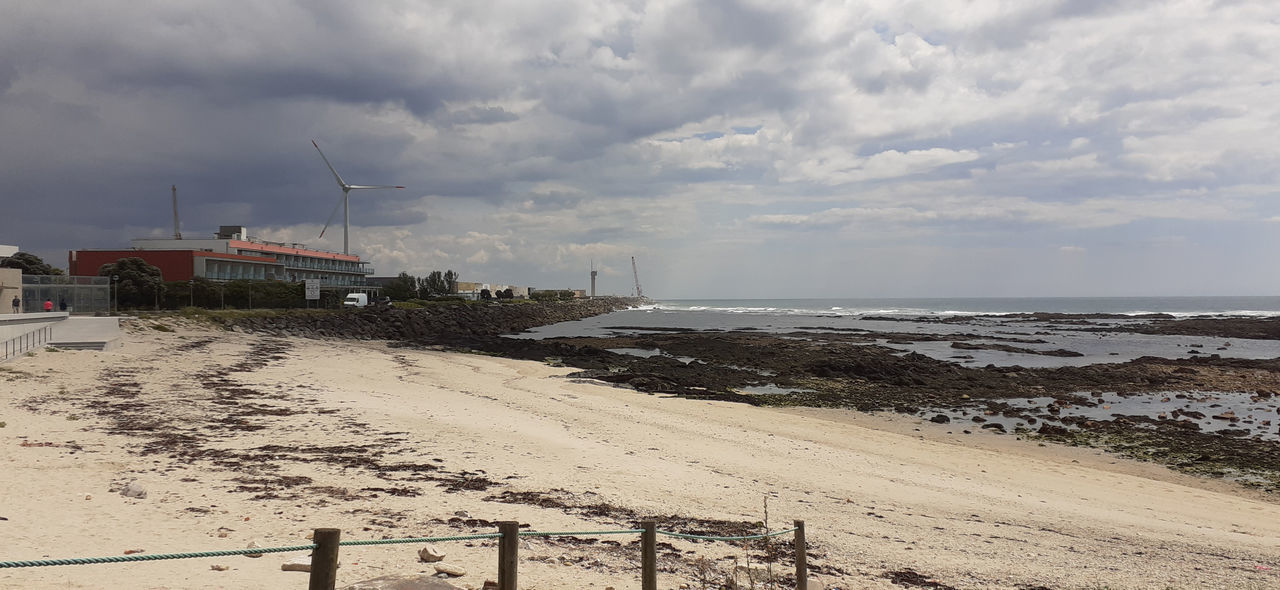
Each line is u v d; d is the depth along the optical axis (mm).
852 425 30703
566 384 40000
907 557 12984
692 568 11273
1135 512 18312
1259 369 49188
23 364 28547
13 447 15586
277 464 16438
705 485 17828
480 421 25000
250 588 8352
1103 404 36781
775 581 10633
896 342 75875
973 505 17875
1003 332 96125
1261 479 22766
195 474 14812
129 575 8547
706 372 47375
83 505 11695
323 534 6047
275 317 68250
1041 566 13031
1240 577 13023
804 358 55281
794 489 18234
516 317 125625
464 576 9664
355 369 40312
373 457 18031
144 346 40656
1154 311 184375
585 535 12734
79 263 80688
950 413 34062
